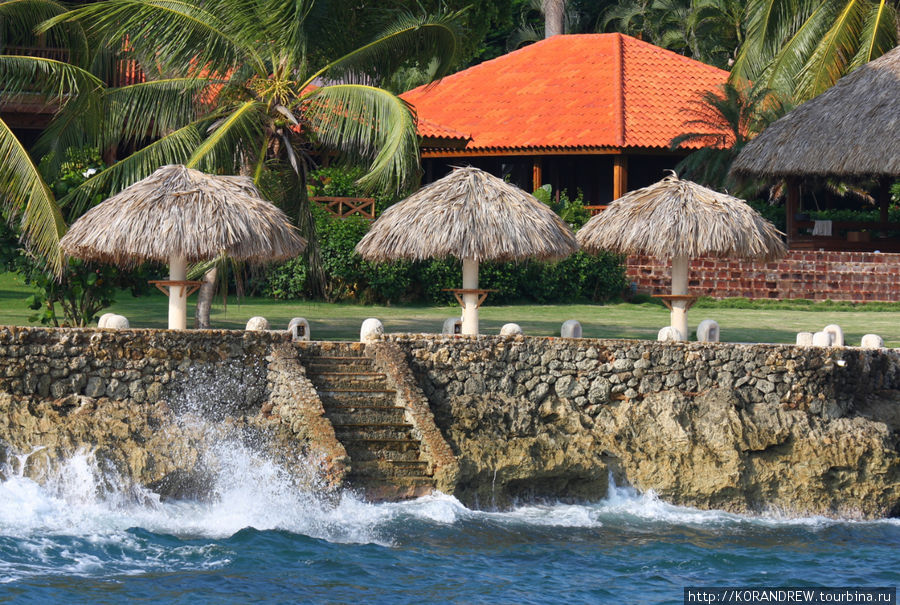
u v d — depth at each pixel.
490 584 57.34
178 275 72.88
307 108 90.81
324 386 72.75
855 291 126.94
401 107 86.94
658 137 154.75
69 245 70.75
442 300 118.19
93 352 67.50
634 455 75.19
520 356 76.75
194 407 69.38
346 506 66.81
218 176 74.19
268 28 88.75
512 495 72.44
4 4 84.38
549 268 121.75
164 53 88.19
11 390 65.38
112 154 119.94
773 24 143.50
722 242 78.62
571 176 167.62
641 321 108.62
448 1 129.75
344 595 54.50
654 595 57.31
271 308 107.94
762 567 63.00
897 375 84.81
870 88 131.38
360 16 95.75
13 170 74.62
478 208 76.25
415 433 71.38
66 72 80.12
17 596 51.31
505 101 168.12
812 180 149.25
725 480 74.44
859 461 77.12
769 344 79.75
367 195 121.62
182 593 53.25
